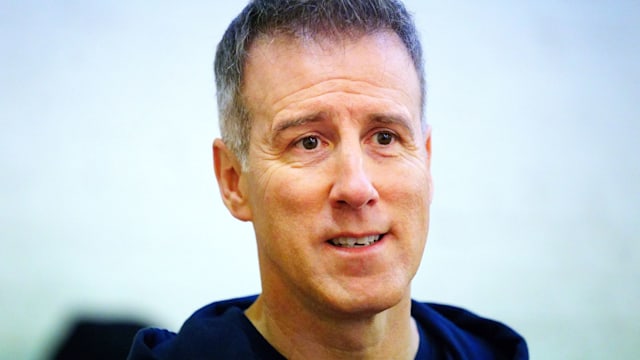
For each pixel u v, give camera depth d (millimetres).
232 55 2408
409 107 2293
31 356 4316
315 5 2270
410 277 2264
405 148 2289
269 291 2422
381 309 2203
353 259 2186
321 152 2232
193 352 2459
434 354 2635
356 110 2201
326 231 2188
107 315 4391
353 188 2127
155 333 2682
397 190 2230
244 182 2430
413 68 2375
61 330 4328
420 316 2730
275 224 2246
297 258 2213
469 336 2846
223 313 2674
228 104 2432
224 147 2492
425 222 2312
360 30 2262
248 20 2361
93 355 3348
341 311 2195
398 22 2350
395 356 2461
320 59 2229
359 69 2232
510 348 2799
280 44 2266
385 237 2225
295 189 2205
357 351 2379
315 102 2197
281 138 2238
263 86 2281
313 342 2385
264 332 2500
